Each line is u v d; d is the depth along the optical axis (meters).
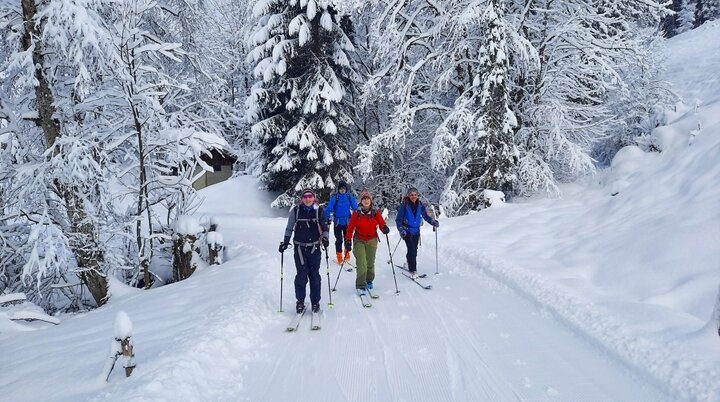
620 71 18.80
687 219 6.65
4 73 7.59
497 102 13.76
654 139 12.13
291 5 17.92
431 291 6.79
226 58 28.95
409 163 22.53
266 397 3.71
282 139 20.16
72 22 6.34
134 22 8.24
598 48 14.35
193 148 8.54
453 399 3.57
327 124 18.48
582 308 5.19
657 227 6.96
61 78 8.05
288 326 5.30
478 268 7.81
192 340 4.52
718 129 9.34
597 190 12.52
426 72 17.42
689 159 8.94
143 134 8.73
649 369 3.75
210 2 11.41
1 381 4.19
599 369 3.99
